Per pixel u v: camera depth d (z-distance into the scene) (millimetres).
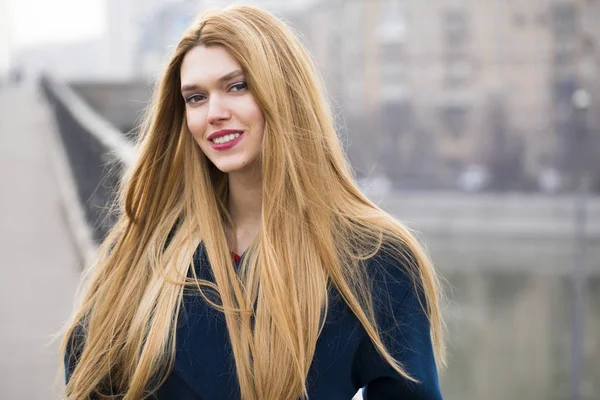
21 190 10961
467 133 64625
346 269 1458
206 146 1519
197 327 1450
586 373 21531
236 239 1574
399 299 1452
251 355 1422
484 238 46188
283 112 1478
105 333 1525
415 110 66250
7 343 4773
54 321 5262
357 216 1506
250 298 1453
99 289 1583
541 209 47125
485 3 64562
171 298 1469
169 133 1615
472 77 65000
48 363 4465
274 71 1476
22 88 34156
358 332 1439
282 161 1468
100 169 5945
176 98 1597
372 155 65750
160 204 1611
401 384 1438
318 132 1505
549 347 23266
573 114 61938
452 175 64375
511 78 64000
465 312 26953
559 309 27406
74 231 7578
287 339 1390
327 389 1433
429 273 1496
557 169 60594
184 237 1540
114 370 1521
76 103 11484
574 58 62906
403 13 67125
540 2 63344
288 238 1459
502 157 63031
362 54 68375
